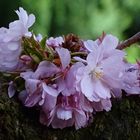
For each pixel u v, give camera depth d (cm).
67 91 37
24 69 39
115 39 39
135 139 41
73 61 38
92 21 169
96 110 39
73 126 39
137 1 168
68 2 170
